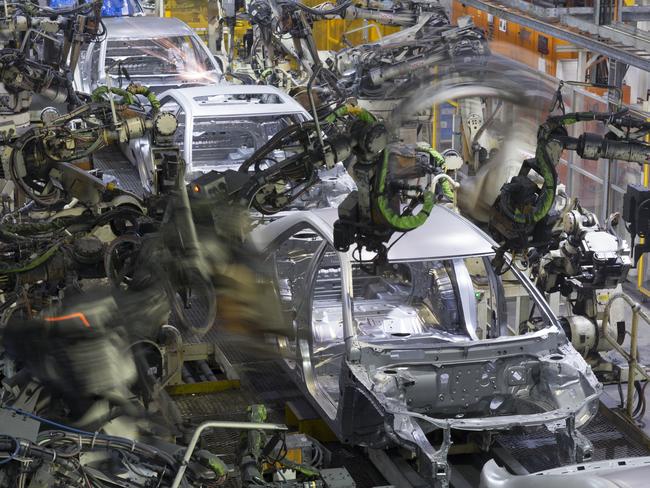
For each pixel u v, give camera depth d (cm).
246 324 820
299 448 675
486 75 1249
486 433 765
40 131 797
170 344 812
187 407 835
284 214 1057
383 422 710
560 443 710
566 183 1252
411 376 723
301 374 811
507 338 749
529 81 1217
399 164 825
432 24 1485
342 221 686
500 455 783
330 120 677
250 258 792
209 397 857
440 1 1634
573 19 1066
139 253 757
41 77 1135
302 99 1388
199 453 515
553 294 972
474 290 887
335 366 832
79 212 827
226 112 1159
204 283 763
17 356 627
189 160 1133
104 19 1622
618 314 906
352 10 1461
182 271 751
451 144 1487
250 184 700
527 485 469
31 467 473
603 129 1149
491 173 1109
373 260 709
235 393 866
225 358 899
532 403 752
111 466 517
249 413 618
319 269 837
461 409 750
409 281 932
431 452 666
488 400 749
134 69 1555
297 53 1493
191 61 1558
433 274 880
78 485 481
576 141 674
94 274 779
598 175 1176
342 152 671
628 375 869
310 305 812
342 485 597
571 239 904
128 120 827
